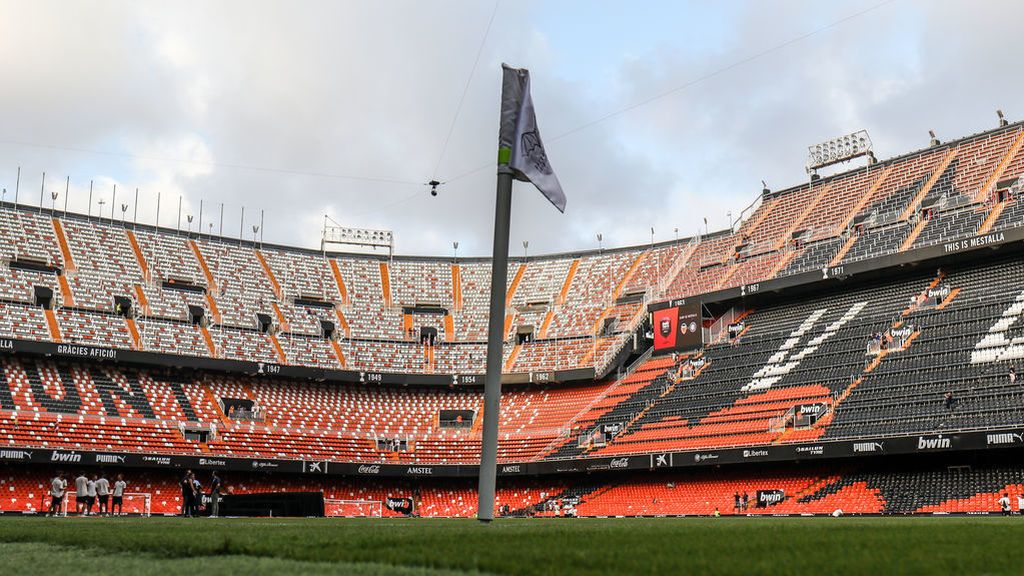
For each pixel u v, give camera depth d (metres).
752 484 57.09
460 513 69.44
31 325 67.69
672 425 63.97
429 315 87.38
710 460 56.31
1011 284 57.66
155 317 75.50
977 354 53.34
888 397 54.00
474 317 87.56
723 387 65.44
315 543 10.06
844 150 80.19
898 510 47.56
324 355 79.50
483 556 7.66
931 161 72.31
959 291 60.09
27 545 10.95
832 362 60.66
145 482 63.22
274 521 27.58
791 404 58.59
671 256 86.50
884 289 65.19
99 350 65.38
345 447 71.75
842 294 68.12
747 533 12.27
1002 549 8.52
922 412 50.88
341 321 84.38
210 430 67.50
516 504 68.56
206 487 65.56
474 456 72.38
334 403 76.50
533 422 74.94
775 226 78.50
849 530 13.46
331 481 70.38
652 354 75.12
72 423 62.12
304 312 83.75
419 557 7.68
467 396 79.56
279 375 72.06
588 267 90.56
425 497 71.19
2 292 69.94
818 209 76.50
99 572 7.05
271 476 68.69
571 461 64.06
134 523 22.95
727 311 74.44
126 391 67.69
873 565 6.81
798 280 66.19
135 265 79.19
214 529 16.58
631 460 60.38
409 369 80.75
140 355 67.00
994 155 67.69
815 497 52.41
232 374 74.62
